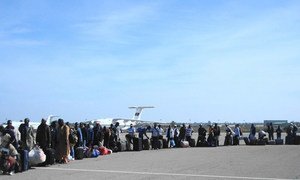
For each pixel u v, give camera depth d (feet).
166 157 72.13
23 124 58.23
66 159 63.21
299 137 111.34
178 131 104.88
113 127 88.99
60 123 64.28
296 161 63.16
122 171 51.52
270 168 53.98
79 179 44.39
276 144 112.37
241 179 43.96
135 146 90.27
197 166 56.80
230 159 67.10
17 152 51.65
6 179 44.98
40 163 57.16
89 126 79.41
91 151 73.82
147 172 50.31
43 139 59.62
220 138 167.43
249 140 110.42
